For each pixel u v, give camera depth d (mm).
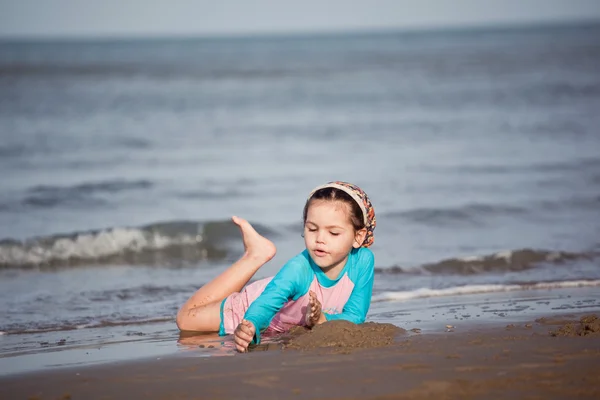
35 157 14078
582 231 8242
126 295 6238
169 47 77688
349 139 16359
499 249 7527
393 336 4113
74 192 10977
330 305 4492
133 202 10344
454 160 13289
